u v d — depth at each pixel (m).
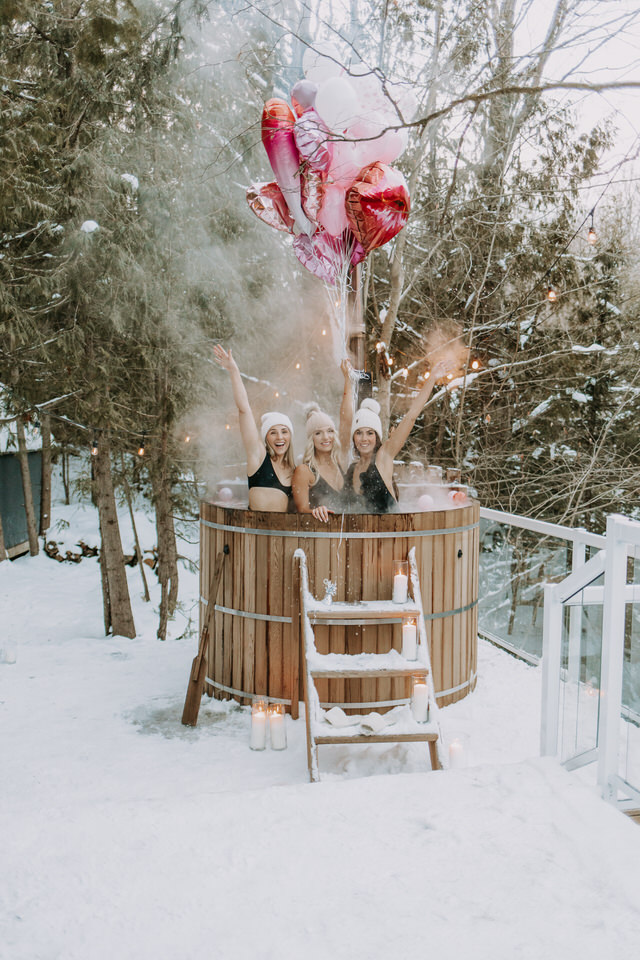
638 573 3.18
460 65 6.74
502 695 4.96
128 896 1.94
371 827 2.27
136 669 5.68
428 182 9.96
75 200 8.08
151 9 8.17
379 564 4.50
